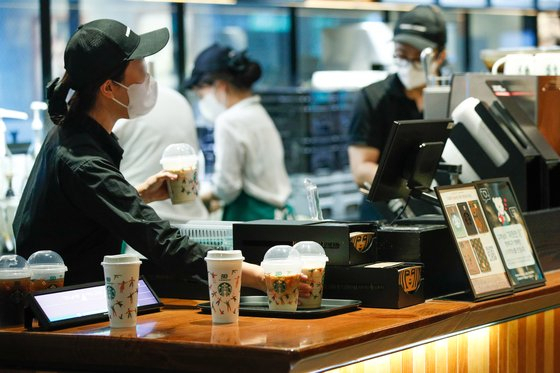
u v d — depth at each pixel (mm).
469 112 3840
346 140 6969
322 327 2518
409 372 2748
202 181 6121
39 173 2992
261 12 6695
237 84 5625
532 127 3896
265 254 2801
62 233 2967
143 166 4586
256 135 5613
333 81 6855
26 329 2637
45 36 5598
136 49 2957
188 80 5766
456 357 2949
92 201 2824
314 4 6812
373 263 2982
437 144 3223
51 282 2777
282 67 6855
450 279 3117
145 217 2807
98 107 2979
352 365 2527
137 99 3000
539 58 4238
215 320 2617
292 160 6781
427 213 3980
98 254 3047
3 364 2650
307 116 6789
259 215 5672
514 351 3229
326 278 2934
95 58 2900
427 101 4266
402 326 2568
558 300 3383
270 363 2234
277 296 2699
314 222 3033
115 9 5934
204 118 6051
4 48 5496
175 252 2771
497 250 3158
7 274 2699
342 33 6918
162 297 3182
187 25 6316
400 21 5059
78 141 2898
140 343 2414
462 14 7641
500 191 3328
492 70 4414
